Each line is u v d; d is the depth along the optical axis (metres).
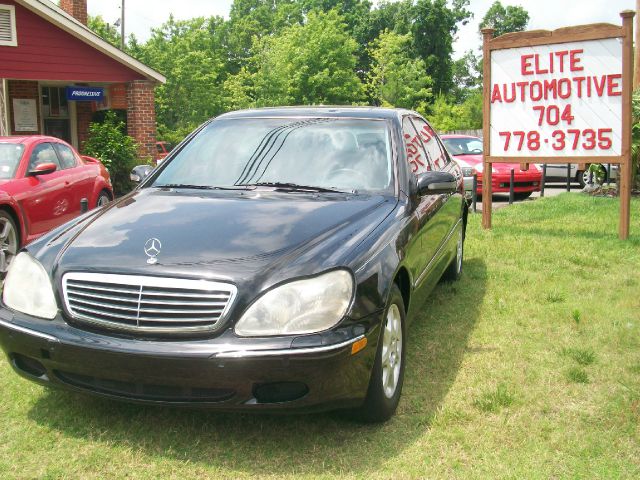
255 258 3.30
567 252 7.85
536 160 9.27
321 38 55.34
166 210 3.94
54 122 19.12
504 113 9.44
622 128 8.61
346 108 5.10
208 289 3.16
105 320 3.24
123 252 3.42
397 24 70.88
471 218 10.97
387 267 3.57
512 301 5.94
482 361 4.50
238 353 3.04
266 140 4.73
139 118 18.19
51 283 3.42
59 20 16.33
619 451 3.30
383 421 3.61
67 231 3.85
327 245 3.44
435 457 3.26
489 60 9.41
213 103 54.25
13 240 7.08
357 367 3.24
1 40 15.77
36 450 3.30
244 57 75.94
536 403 3.83
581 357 4.47
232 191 4.32
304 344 3.08
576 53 8.85
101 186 9.43
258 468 3.16
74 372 3.32
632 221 10.15
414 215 4.29
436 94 68.12
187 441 3.40
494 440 3.42
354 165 4.48
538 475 3.08
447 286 6.46
